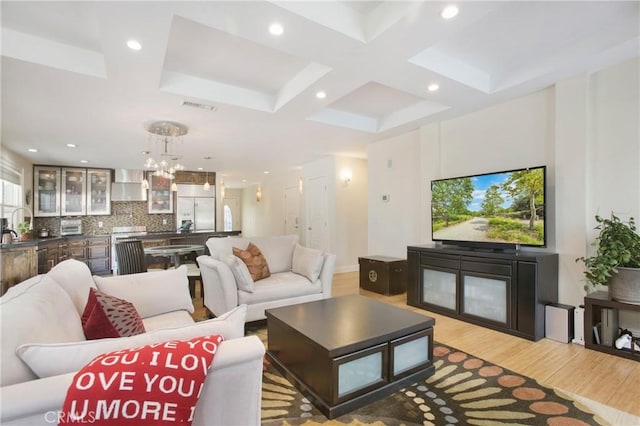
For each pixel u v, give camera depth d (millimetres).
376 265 4836
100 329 1601
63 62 2549
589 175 2945
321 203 6820
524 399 1974
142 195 7582
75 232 6953
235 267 3154
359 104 4180
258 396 1171
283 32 2164
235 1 1837
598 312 2791
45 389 885
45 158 6039
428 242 4383
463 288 3482
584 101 2924
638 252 2510
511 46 2793
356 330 2088
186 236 6805
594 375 2264
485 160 3793
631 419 1771
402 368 2137
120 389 891
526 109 3426
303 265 3756
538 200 3072
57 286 1610
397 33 2203
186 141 5004
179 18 2271
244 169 8062
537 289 2875
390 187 5160
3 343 965
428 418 1797
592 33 2594
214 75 3209
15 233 4215
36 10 2117
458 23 2109
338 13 2168
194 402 962
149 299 2361
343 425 1744
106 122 3910
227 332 1222
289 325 2205
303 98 3307
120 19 1965
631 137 2719
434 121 4273
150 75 2697
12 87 2869
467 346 2793
